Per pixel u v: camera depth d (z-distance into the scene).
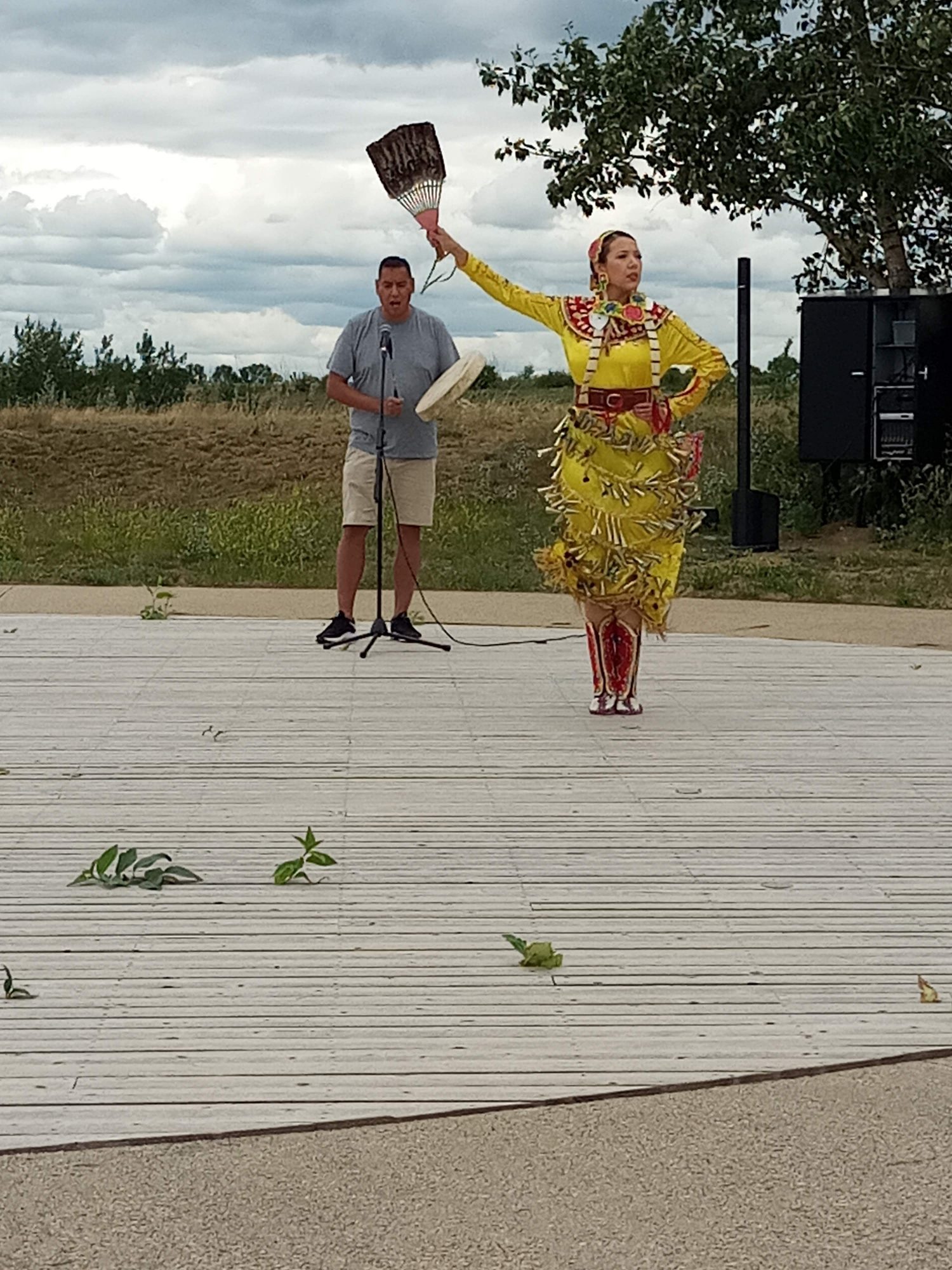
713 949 4.84
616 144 17.39
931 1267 3.15
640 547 7.97
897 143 16.72
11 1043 4.15
